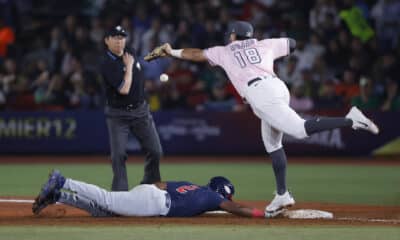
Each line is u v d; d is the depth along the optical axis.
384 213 40.53
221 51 37.88
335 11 91.31
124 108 41.72
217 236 30.61
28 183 57.66
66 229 32.38
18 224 33.88
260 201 47.25
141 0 93.62
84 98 85.69
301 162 78.56
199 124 84.56
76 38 89.25
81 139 84.62
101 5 97.62
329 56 87.62
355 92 83.81
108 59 40.88
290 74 84.88
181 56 38.31
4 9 94.06
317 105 83.06
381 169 71.44
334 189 54.69
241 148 84.25
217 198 36.59
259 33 90.69
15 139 84.62
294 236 30.78
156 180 43.81
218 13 92.31
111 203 35.59
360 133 82.94
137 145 85.31
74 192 35.22
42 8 98.00
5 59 89.00
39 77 85.25
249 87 36.69
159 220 35.12
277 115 36.09
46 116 84.50
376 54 87.50
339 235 31.12
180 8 92.69
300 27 90.50
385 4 91.38
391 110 82.69
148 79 85.69
